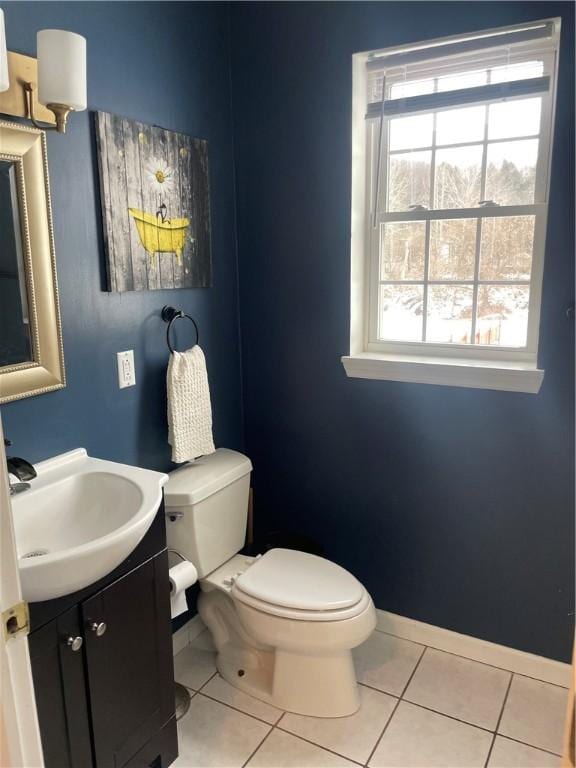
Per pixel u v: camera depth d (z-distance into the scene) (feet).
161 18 6.17
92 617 4.51
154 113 6.20
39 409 5.31
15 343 5.01
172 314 6.61
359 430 7.38
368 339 7.47
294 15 6.78
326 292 7.23
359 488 7.54
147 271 6.20
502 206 6.37
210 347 7.43
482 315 6.77
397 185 6.95
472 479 6.81
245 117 7.32
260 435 8.14
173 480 6.56
